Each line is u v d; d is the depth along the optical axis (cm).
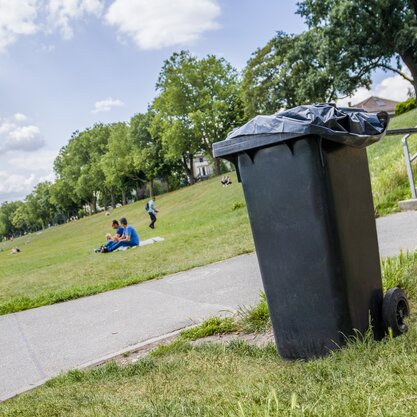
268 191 331
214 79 7094
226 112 7081
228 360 363
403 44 3559
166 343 487
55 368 482
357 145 331
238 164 347
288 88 5859
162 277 966
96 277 1257
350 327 321
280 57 5619
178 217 3869
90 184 11188
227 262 979
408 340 292
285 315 337
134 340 527
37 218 16662
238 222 1788
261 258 342
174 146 7112
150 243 2005
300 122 306
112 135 9538
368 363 271
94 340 562
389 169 1262
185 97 7056
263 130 321
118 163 9138
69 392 367
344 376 260
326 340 323
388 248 698
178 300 699
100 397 331
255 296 612
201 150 7525
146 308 687
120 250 2012
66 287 1156
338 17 3581
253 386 272
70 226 9388
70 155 12156
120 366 421
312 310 325
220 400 262
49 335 634
